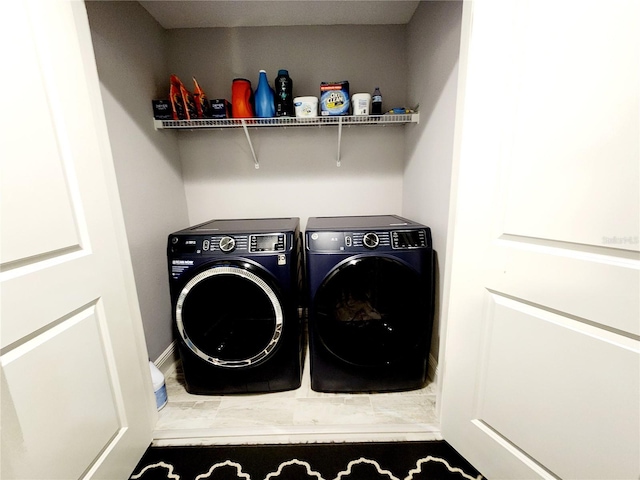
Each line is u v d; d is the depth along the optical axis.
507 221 0.89
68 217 0.83
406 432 1.26
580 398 0.78
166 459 1.16
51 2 0.78
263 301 1.39
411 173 1.81
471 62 0.89
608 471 0.75
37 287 0.73
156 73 1.65
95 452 0.92
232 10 1.60
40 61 0.75
